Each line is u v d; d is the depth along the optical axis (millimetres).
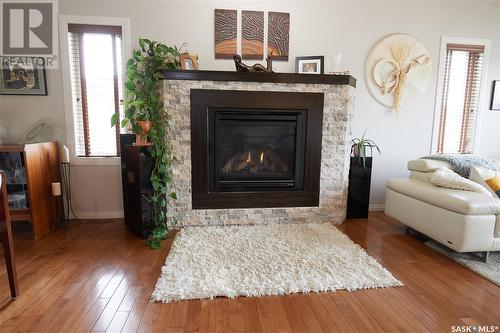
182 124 2557
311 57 2900
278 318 1452
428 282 1804
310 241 2355
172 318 1438
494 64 3266
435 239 2232
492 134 3414
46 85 2711
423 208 2332
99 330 1346
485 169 2529
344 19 2959
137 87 2582
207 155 2635
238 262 1984
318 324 1413
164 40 2775
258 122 2686
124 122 2469
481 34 3180
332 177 2820
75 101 2801
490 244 2006
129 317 1440
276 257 2059
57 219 2719
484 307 1562
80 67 2762
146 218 2449
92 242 2359
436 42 3123
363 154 2928
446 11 3088
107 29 2715
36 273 1853
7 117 2701
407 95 3164
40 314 1451
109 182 2922
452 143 3426
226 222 2742
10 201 2398
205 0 2768
